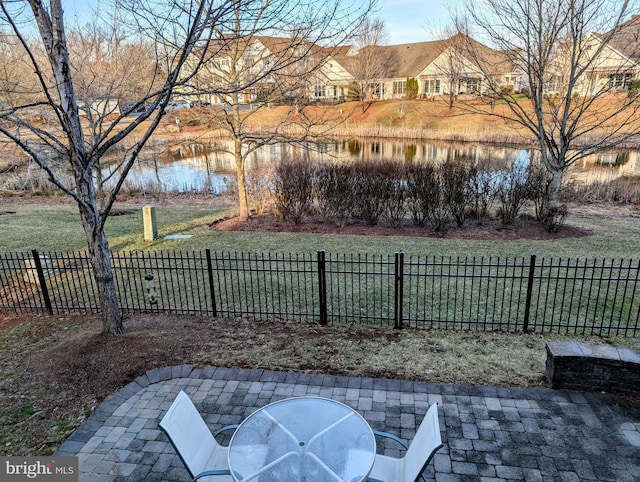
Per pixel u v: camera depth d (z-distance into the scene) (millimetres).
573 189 15102
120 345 5418
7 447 3912
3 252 10188
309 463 2822
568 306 6781
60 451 3836
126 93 12297
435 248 9969
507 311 6637
